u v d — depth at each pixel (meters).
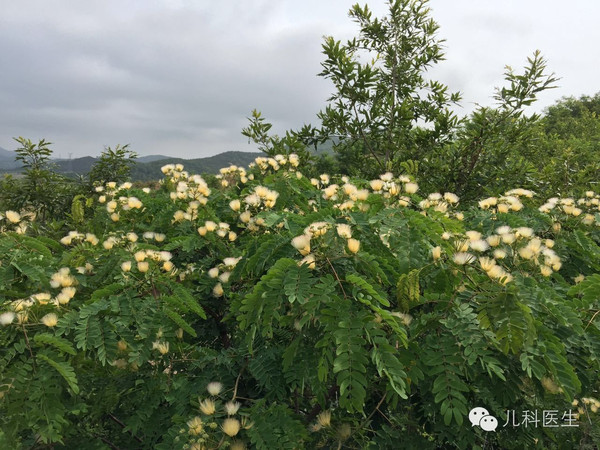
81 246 3.62
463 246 2.32
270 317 2.08
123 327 2.52
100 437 2.98
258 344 3.00
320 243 2.19
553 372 2.02
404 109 9.02
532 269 2.74
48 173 8.77
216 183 5.34
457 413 1.96
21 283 2.94
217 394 2.56
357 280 1.96
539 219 4.15
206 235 3.87
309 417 2.85
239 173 5.25
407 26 10.08
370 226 2.47
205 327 4.08
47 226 6.70
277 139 9.14
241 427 2.29
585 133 28.45
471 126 8.70
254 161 5.22
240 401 2.87
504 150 8.36
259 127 9.16
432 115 9.88
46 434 2.16
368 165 9.92
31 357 2.23
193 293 3.82
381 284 2.38
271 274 2.12
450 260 2.27
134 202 4.36
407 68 10.06
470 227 3.79
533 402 2.63
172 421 2.70
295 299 2.09
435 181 8.62
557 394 2.60
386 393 2.45
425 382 2.29
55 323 2.35
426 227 2.45
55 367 2.18
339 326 1.93
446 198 3.53
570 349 2.32
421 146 9.41
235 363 3.03
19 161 9.04
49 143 9.11
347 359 1.88
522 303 1.98
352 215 2.49
